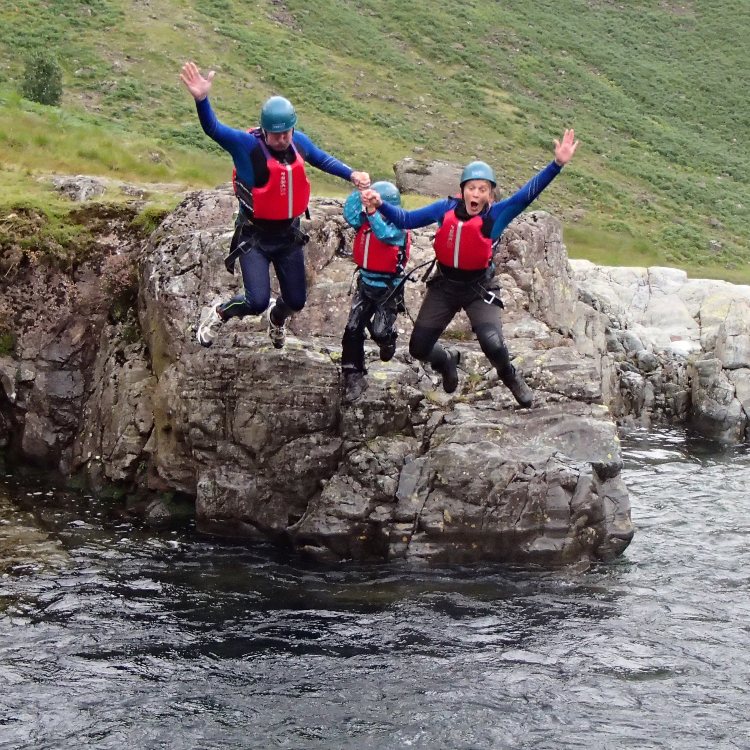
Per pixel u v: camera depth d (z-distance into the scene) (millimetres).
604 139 48406
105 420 11852
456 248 8125
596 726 7551
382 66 48688
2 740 7145
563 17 63219
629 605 9562
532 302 12695
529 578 10000
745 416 17859
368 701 7805
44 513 11211
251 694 7859
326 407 10344
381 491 10125
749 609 9609
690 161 49125
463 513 10055
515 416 10523
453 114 45344
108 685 7895
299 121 39719
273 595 9523
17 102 23922
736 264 36438
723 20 65938
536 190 7797
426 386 10711
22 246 12820
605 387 18297
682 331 19859
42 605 9094
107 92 38250
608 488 10523
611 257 33719
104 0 46500
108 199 14852
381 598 9516
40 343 12555
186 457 11172
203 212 12555
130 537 10719
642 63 59781
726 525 12164
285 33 49031
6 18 42531
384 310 9195
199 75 7723
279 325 9500
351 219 8969
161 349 11656
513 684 8102
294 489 10414
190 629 8828
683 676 8320
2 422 12516
